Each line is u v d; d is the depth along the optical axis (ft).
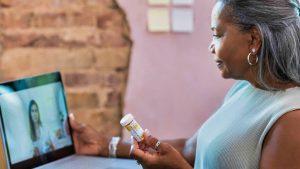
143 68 8.18
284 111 4.28
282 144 4.20
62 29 8.07
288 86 4.55
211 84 8.24
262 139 4.38
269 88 4.56
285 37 4.41
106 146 5.69
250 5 4.44
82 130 5.71
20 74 8.11
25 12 8.00
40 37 8.06
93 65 8.18
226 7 4.56
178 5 8.00
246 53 4.53
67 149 5.58
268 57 4.47
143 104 8.27
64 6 8.02
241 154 4.47
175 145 5.84
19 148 5.02
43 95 5.35
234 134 4.57
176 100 8.28
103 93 8.25
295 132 4.18
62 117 5.55
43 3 8.00
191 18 8.03
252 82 4.68
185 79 8.22
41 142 5.26
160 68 8.18
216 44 4.68
